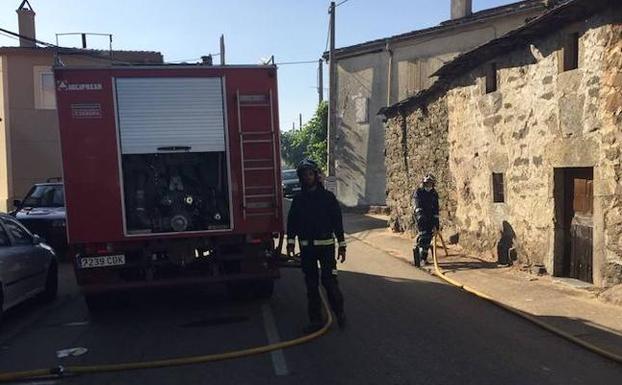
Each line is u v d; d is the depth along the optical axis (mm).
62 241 13609
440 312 8055
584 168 9336
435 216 12078
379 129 26344
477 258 12703
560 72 9570
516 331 7039
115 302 8547
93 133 7750
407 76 25297
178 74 7949
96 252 7828
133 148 7832
